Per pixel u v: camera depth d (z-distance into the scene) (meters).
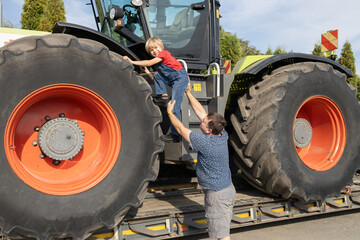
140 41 3.84
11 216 2.37
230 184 2.83
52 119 2.75
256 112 3.47
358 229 3.82
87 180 2.71
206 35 4.15
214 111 3.51
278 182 3.42
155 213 3.05
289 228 3.85
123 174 2.75
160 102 3.20
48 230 2.47
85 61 2.64
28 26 10.75
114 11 3.54
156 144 2.88
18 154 2.65
